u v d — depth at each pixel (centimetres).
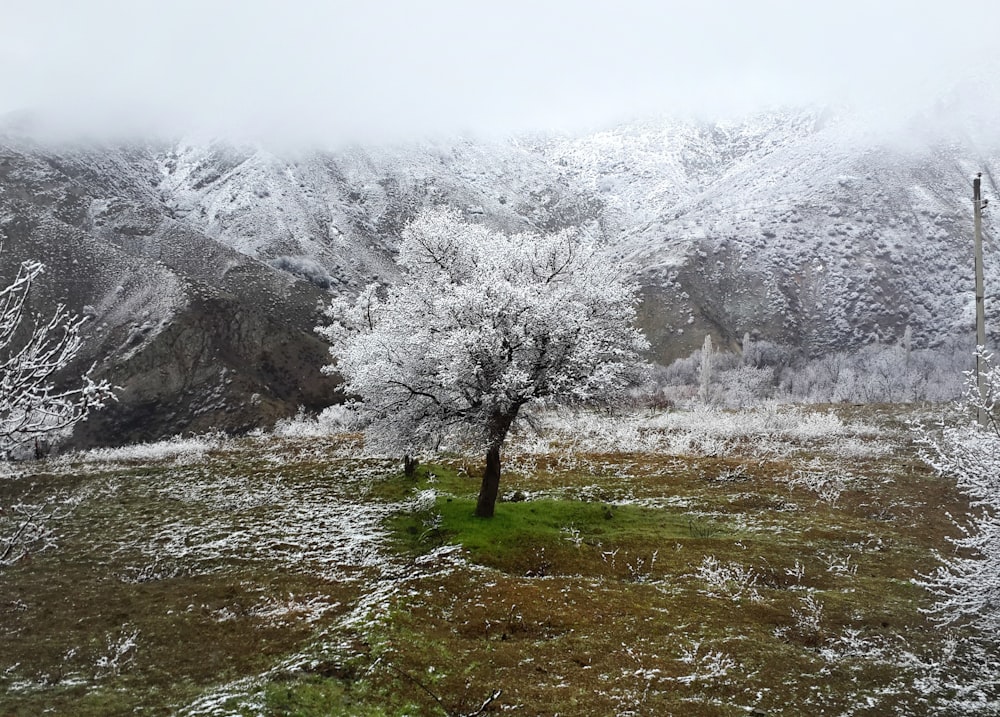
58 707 1103
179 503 2525
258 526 2186
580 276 2069
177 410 5422
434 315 2048
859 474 2456
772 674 1146
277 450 3459
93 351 5866
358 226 14138
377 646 1255
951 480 2283
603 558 1733
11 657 1318
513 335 1862
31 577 1797
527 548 1802
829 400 5059
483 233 2200
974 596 1179
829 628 1313
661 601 1462
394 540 1964
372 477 2753
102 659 1295
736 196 13375
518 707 1055
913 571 1595
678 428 3600
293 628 1399
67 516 2391
